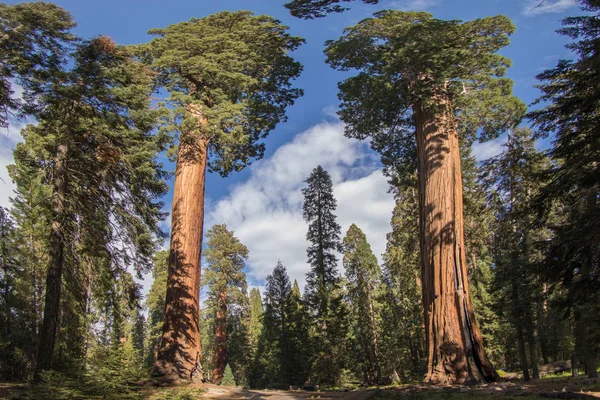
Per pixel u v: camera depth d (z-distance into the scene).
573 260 10.70
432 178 17.02
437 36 16.70
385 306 39.41
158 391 11.33
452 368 14.26
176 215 15.22
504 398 9.97
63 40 11.71
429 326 15.55
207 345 57.69
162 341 13.93
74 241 13.87
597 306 14.08
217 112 14.70
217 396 11.65
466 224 28.45
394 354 37.16
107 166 14.09
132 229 15.25
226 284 39.22
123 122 13.03
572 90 10.87
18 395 9.57
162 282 35.09
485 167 21.59
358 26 18.03
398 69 17.45
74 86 11.69
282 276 42.56
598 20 10.07
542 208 11.77
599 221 9.73
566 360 35.12
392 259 35.50
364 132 21.81
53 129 12.80
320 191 35.81
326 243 34.72
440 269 15.70
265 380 49.22
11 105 11.62
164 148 14.35
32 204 24.05
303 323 35.81
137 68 13.99
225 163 20.33
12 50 11.02
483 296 32.69
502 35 16.78
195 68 15.21
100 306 18.20
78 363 10.30
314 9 16.72
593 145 10.07
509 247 22.53
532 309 21.98
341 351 33.56
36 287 25.64
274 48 17.86
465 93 17.64
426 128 17.89
